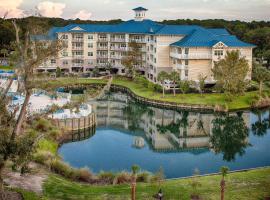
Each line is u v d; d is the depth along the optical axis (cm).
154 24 14350
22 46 3750
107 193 3912
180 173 5438
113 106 10550
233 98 9931
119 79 13838
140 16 15325
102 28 15075
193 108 9762
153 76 13150
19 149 2888
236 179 4422
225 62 9962
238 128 8412
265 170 4825
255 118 9225
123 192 3947
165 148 6850
